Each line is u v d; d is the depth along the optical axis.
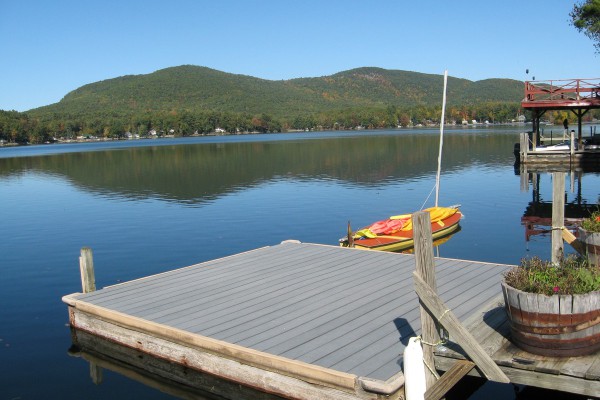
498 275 8.50
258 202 22.19
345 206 20.50
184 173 35.12
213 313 7.45
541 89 28.06
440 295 7.61
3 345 8.27
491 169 31.55
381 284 8.41
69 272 12.55
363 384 5.24
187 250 14.44
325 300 7.77
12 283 11.73
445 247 13.78
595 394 4.48
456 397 6.25
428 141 63.09
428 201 21.02
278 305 7.66
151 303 8.00
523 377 4.78
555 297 4.71
